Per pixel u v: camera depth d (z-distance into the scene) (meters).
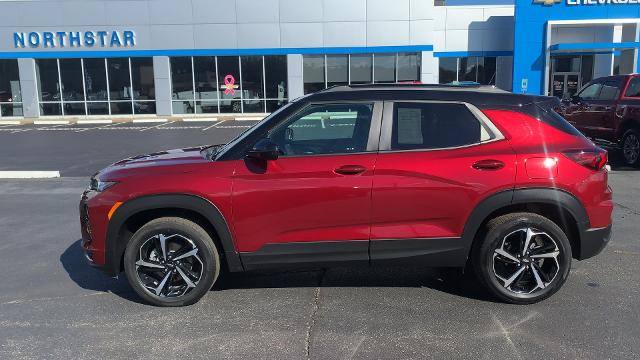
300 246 4.27
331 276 5.11
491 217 4.36
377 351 3.66
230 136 19.02
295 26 27.22
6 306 4.52
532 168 4.16
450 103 4.30
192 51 27.53
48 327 4.11
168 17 27.31
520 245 4.29
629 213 7.27
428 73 27.50
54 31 27.52
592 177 4.26
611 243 5.95
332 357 3.59
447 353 3.62
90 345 3.81
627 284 4.77
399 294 4.65
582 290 4.65
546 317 4.14
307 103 4.37
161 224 4.28
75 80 27.98
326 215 4.21
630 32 27.28
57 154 14.72
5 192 9.45
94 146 16.50
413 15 26.98
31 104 28.05
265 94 27.91
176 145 16.55
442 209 4.19
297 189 4.17
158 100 27.95
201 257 4.33
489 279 4.32
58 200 8.75
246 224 4.23
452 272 5.16
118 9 27.27
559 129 4.32
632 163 10.80
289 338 3.87
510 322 4.07
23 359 3.63
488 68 29.67
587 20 27.02
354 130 4.33
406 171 4.16
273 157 4.11
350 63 27.58
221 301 4.55
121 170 4.39
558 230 4.25
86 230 4.43
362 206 4.19
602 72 28.66
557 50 27.36
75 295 4.75
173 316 4.27
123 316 4.29
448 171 4.15
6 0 27.14
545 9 27.30
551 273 4.34
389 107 4.32
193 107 28.06
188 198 4.20
